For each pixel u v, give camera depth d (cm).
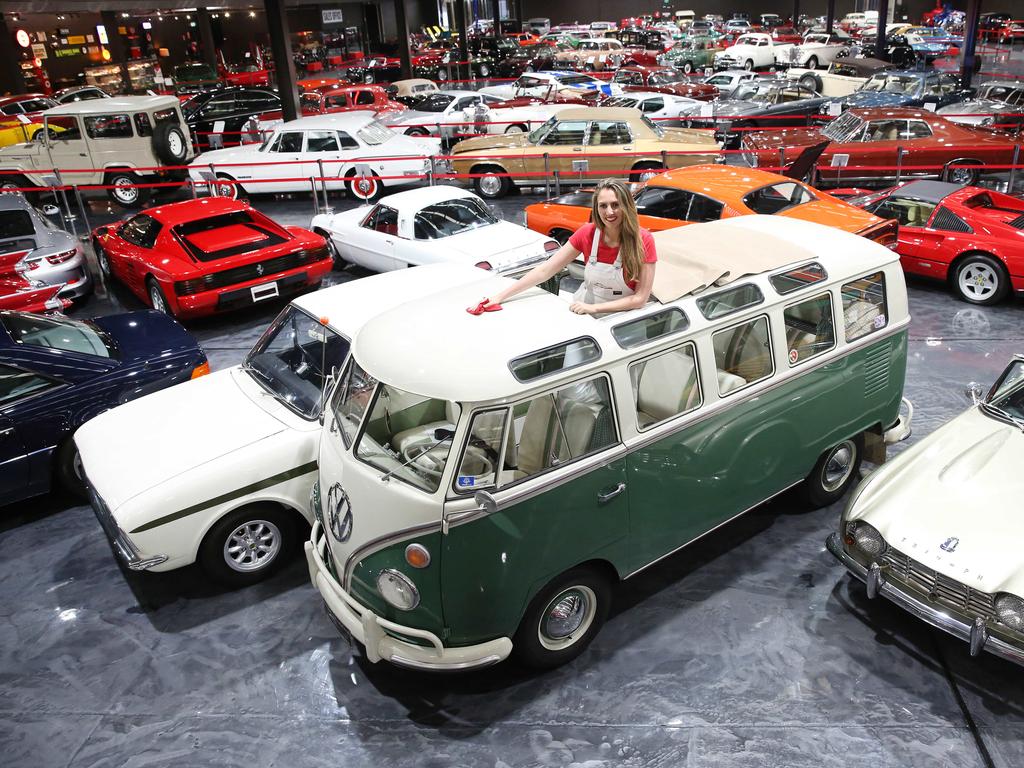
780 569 528
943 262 981
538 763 394
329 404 456
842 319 527
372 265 1112
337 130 1605
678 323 444
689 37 4628
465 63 3959
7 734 430
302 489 528
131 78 3772
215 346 961
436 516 373
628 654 461
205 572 524
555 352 394
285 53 2227
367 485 395
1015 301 979
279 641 491
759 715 415
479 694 440
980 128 1496
